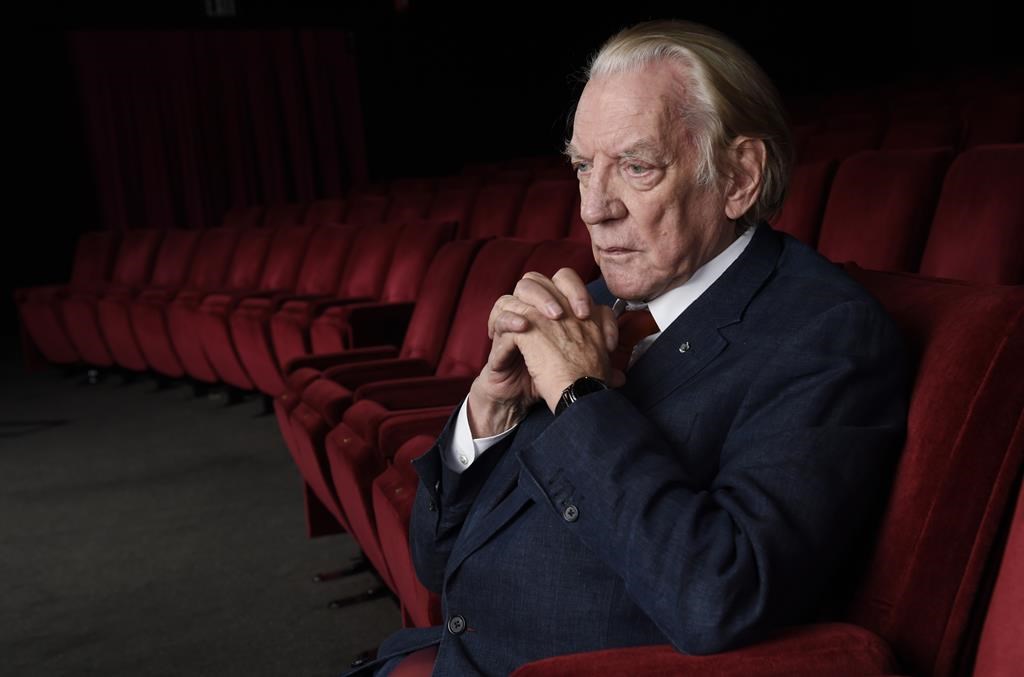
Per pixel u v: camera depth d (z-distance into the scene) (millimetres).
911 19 7039
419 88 6879
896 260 1729
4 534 2201
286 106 6305
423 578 916
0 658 1584
